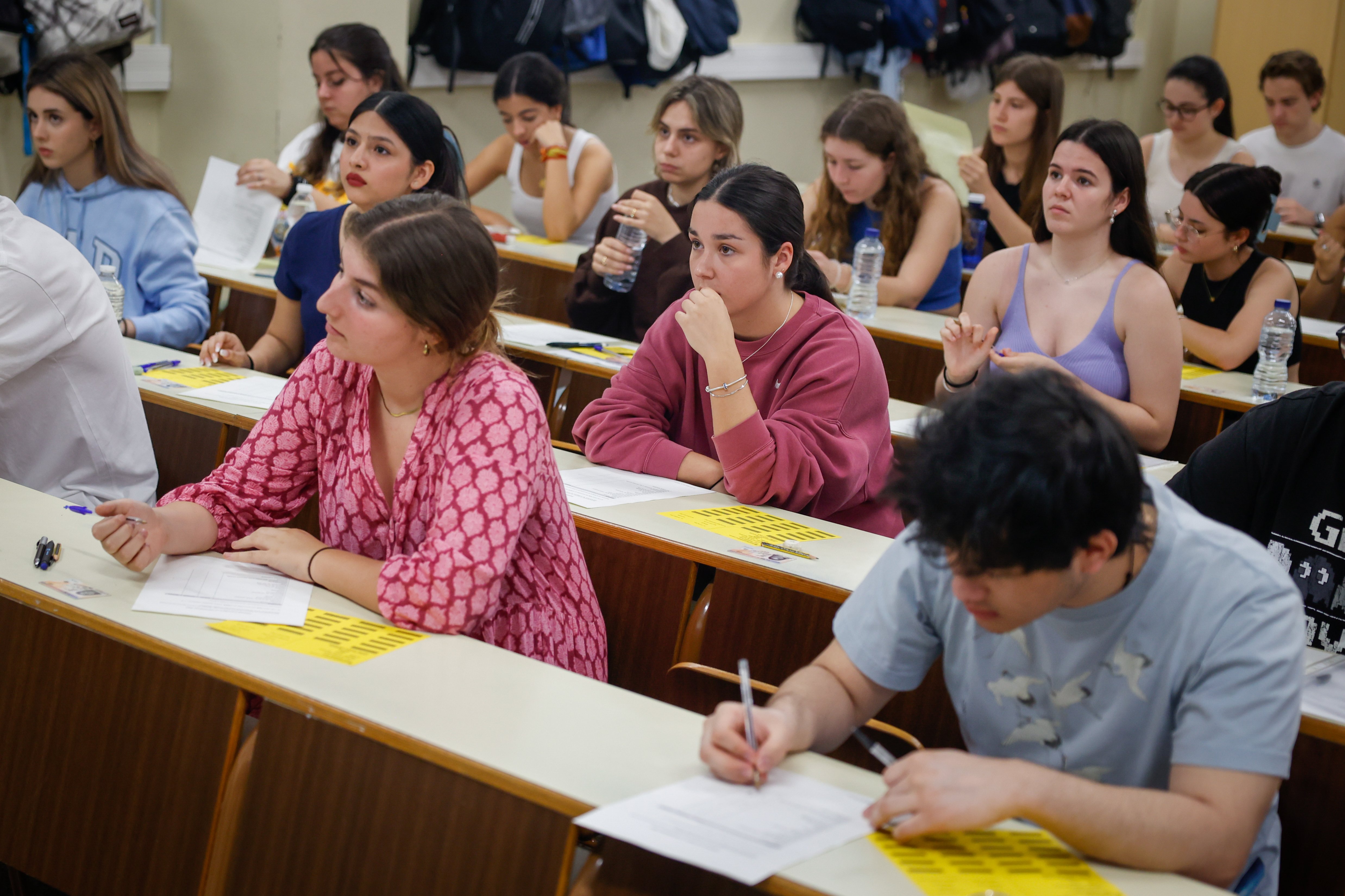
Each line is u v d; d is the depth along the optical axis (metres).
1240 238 3.62
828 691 1.32
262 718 1.35
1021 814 1.09
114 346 2.43
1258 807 1.11
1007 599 1.05
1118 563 1.14
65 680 1.49
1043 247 3.10
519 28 5.75
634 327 3.60
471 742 1.25
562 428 3.19
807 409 2.27
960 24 7.31
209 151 5.33
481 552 1.55
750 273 2.23
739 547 2.00
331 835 1.30
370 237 1.58
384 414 1.73
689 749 1.29
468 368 1.67
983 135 8.22
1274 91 6.09
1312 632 1.68
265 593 1.60
